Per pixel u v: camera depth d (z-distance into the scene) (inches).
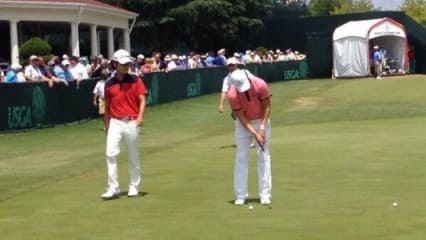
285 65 1924.2
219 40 2239.2
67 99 951.6
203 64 1571.1
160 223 363.6
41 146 741.3
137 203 417.1
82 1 1589.6
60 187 483.8
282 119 978.7
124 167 572.7
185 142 738.8
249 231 341.1
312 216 370.0
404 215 367.6
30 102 875.4
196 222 363.3
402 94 1371.8
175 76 1316.4
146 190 459.2
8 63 1552.7
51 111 917.2
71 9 1537.9
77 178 524.1
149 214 386.0
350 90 1499.8
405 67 1945.1
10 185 500.4
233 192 444.5
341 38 1902.1
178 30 2171.5
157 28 2161.7
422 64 2060.8
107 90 434.9
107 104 437.4
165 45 2215.8
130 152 438.6
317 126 866.1
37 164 611.2
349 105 1200.8
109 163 435.5
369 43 1884.8
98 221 372.8
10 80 891.4
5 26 1665.8
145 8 2139.5
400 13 2064.5
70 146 740.0
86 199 434.9
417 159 564.4
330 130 810.8
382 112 1050.7
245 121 394.6
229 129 887.1
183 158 608.1
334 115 1022.4
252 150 620.7
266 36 2304.4
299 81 1882.4
